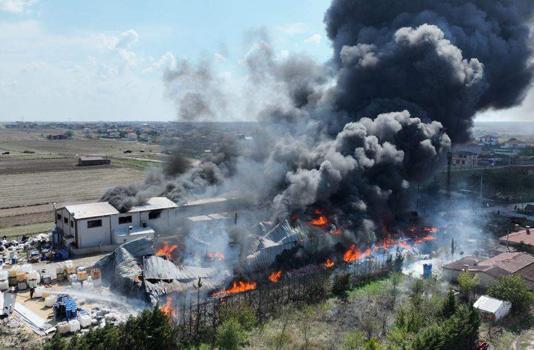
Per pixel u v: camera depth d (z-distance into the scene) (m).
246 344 30.52
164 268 39.09
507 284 36.28
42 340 31.17
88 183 99.06
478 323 29.22
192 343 30.55
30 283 40.22
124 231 51.50
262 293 37.16
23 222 65.56
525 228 59.66
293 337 31.47
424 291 38.81
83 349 24.70
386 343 30.47
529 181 86.81
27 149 179.12
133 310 35.91
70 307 33.84
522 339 32.12
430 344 26.75
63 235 53.41
